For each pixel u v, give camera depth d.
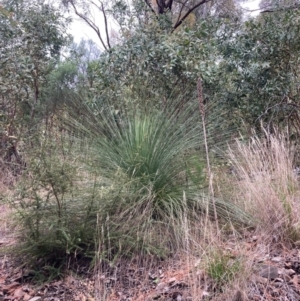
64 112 5.98
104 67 6.83
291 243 3.38
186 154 4.29
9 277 3.17
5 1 7.98
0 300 2.88
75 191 3.33
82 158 3.90
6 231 3.52
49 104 7.51
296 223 3.43
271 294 2.69
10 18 7.46
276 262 3.07
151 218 3.64
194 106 4.84
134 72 6.71
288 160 4.26
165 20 8.19
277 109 6.15
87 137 4.57
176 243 3.42
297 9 6.21
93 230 3.27
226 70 6.50
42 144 3.43
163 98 6.08
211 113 5.67
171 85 6.61
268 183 3.79
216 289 2.70
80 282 3.01
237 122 6.38
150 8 9.45
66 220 3.18
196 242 3.22
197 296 2.59
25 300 2.85
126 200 3.56
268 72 6.20
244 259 2.85
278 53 6.16
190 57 6.42
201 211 3.82
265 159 4.26
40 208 3.15
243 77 6.21
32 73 7.60
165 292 2.79
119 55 6.76
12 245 3.27
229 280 2.67
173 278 2.94
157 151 4.12
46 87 8.02
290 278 2.85
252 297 2.63
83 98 6.84
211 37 6.87
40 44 7.79
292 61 6.14
